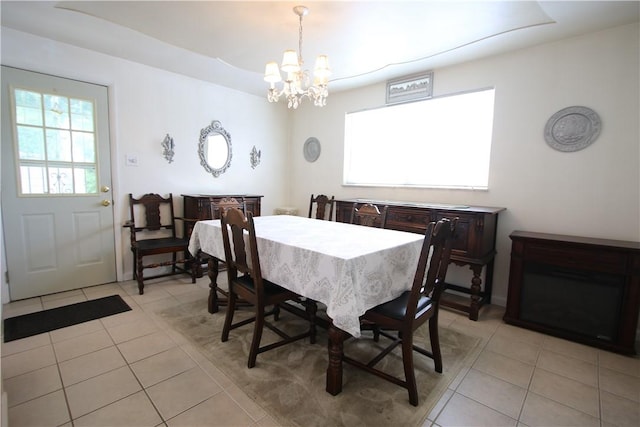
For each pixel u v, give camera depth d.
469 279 3.05
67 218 2.86
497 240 2.84
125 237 3.19
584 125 2.38
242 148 4.12
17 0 1.98
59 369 1.75
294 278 1.69
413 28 2.21
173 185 3.50
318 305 2.71
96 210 3.01
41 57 2.58
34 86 2.60
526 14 2.02
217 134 3.83
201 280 3.32
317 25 2.18
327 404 1.53
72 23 2.32
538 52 2.55
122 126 3.08
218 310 2.57
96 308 2.55
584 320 2.15
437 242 1.56
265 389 1.63
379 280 1.60
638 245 2.04
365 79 3.45
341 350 1.58
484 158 2.94
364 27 2.20
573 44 2.40
